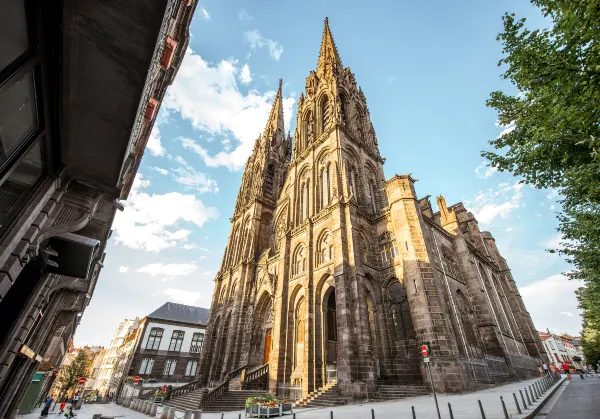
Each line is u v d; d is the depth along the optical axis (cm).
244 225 5681
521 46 1185
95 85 531
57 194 728
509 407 1431
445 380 2130
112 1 395
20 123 495
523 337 4525
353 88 5388
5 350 898
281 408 1997
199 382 4122
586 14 932
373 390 2258
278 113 7650
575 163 1252
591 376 5444
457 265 3591
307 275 3206
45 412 2833
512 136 1496
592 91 994
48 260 915
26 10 384
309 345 2755
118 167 764
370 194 4009
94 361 11250
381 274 3114
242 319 4231
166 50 1445
